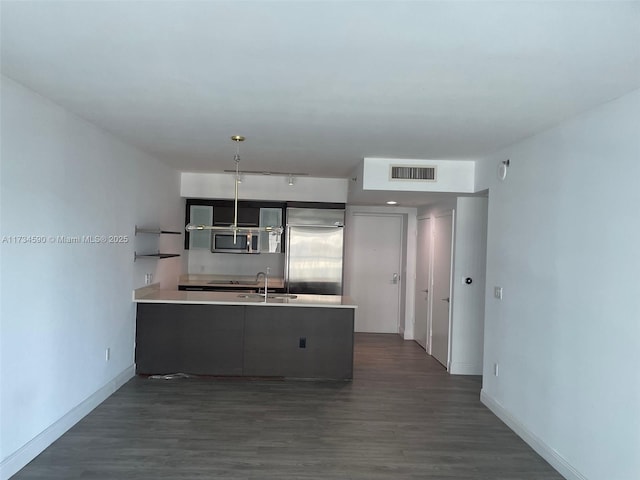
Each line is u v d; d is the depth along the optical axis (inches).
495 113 124.3
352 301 215.8
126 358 195.6
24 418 121.6
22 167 117.0
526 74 96.0
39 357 127.6
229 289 271.7
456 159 194.7
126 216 187.8
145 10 73.1
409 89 107.7
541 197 140.7
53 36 84.0
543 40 79.7
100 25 79.0
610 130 109.6
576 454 119.4
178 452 133.1
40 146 124.5
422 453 137.7
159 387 190.1
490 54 86.5
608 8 67.8
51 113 129.3
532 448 141.6
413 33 78.6
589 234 116.3
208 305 207.2
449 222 232.1
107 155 167.2
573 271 122.6
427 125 139.1
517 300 154.7
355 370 225.6
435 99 114.7
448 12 70.7
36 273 124.7
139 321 205.6
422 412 171.2
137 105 128.7
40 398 129.0
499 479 123.3
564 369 125.6
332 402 179.5
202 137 167.3
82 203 149.8
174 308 206.2
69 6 72.4
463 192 200.5
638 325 98.1
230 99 119.9
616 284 105.3
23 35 83.8
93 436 141.6
